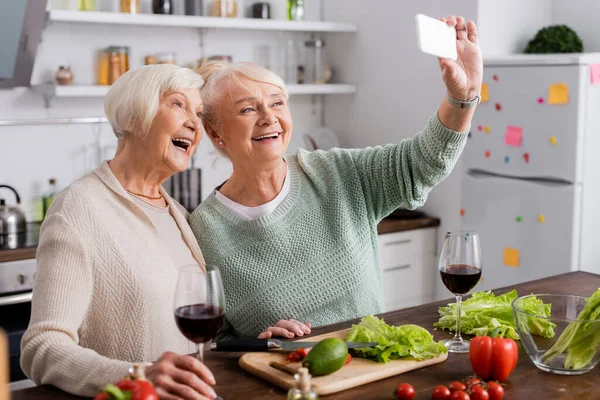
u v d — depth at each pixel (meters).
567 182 3.25
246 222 2.12
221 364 1.59
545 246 3.36
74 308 1.58
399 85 4.05
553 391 1.42
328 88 4.20
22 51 3.30
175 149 1.86
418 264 3.96
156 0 3.71
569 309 1.69
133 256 1.75
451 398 1.35
